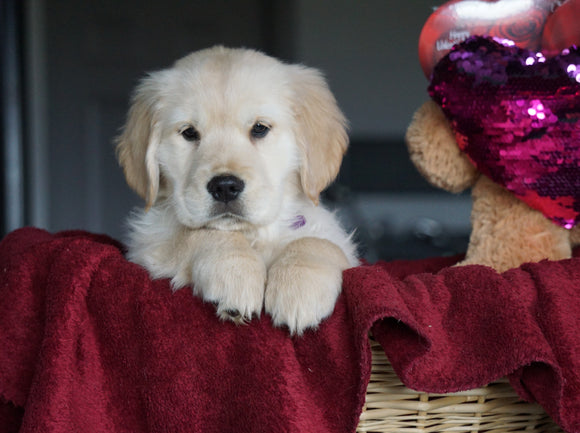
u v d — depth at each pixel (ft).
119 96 20.66
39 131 19.31
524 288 5.14
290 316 4.87
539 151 5.94
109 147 20.56
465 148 6.37
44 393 4.98
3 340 5.39
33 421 4.94
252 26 21.70
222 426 5.01
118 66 20.59
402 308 4.71
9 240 6.72
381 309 4.62
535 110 5.88
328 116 7.18
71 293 5.19
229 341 5.03
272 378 4.86
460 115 6.20
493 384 5.22
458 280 5.21
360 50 21.95
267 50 21.84
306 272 5.03
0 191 18.17
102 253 5.35
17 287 5.46
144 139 6.89
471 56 6.14
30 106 19.02
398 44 22.04
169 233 6.49
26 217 18.49
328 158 7.04
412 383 4.83
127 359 5.17
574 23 6.15
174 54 21.15
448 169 6.66
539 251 6.21
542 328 5.02
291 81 6.91
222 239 5.77
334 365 4.89
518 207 6.37
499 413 5.32
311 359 4.98
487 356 4.87
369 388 5.13
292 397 4.83
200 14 21.26
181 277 5.50
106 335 5.22
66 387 5.04
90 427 5.14
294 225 6.64
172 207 6.63
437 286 5.22
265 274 5.31
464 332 5.02
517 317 4.85
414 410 5.19
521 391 4.99
